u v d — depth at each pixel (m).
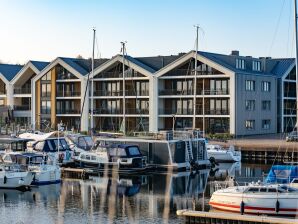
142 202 39.19
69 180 49.19
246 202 34.69
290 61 92.06
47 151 57.62
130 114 86.19
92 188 44.78
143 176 51.91
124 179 50.03
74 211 36.34
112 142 57.41
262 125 85.31
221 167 59.25
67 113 91.12
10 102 98.00
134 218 34.47
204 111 77.31
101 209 36.94
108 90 88.44
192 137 58.09
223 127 80.06
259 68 88.31
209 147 63.25
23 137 62.56
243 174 53.50
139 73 85.06
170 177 51.28
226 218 31.64
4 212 36.09
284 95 89.94
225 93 79.50
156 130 83.19
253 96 83.00
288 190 34.88
